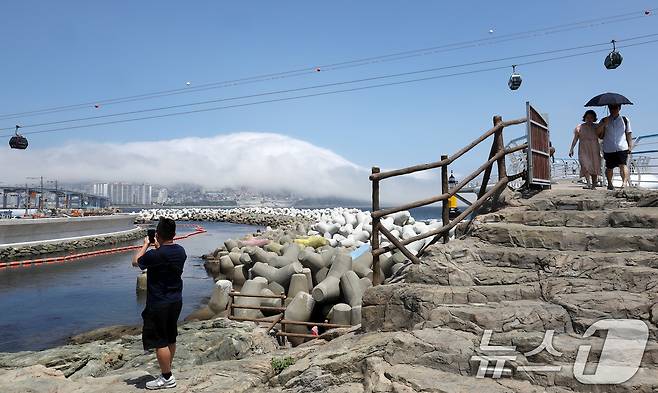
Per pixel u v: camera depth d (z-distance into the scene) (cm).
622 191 754
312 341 775
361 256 1377
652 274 512
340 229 2241
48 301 1603
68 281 1958
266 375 623
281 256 1580
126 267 2342
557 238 635
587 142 979
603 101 911
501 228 681
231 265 2058
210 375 614
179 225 6850
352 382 519
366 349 548
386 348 507
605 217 673
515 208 796
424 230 1698
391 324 596
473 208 780
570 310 496
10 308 1505
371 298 627
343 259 1278
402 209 722
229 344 871
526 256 608
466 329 514
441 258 647
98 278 2033
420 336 506
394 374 464
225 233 5241
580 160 994
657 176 1319
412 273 642
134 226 4488
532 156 867
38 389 550
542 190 873
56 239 2797
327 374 534
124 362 830
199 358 820
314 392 525
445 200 753
